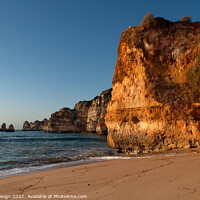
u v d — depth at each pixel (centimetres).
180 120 1514
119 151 1800
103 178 708
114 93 2156
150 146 1603
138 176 691
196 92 1512
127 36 2027
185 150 1379
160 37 1848
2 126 14925
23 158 1536
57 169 979
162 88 1661
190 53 1692
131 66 1902
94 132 8331
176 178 614
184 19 1917
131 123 1783
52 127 10831
